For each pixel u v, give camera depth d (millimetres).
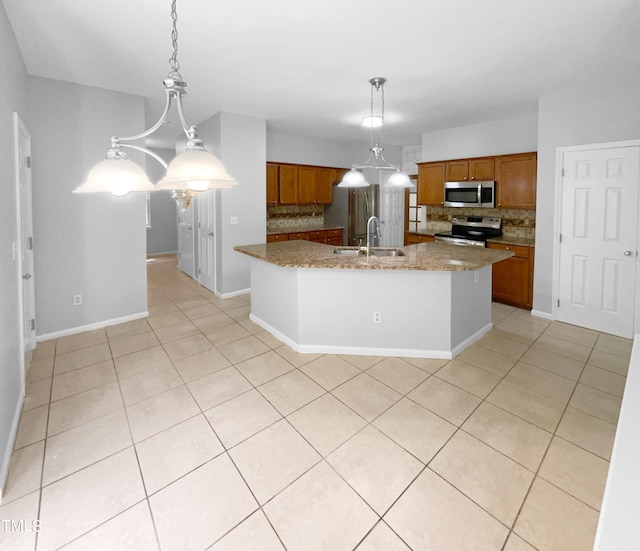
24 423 2268
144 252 4219
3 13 2203
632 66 3123
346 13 2309
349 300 3197
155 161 8305
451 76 3379
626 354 3227
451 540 1494
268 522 1586
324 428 2217
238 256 5117
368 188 7359
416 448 2037
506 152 4945
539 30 2527
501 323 4039
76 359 3162
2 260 2043
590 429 2195
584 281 3854
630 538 673
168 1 2160
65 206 3600
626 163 3467
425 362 3076
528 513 1616
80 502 1689
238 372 2924
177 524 1578
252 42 2689
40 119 3379
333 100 4121
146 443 2092
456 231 5598
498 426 2225
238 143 4828
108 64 3102
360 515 1616
